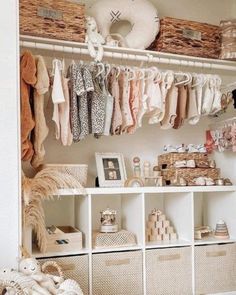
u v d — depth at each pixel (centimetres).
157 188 229
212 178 254
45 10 212
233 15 299
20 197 179
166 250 229
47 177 201
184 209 244
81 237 214
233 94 255
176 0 285
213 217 275
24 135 192
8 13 181
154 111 231
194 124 266
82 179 220
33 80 194
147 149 272
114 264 215
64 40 218
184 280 232
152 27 242
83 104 210
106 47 230
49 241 206
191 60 256
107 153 251
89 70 210
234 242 250
